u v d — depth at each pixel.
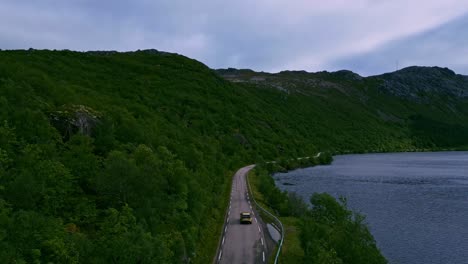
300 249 41.69
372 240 37.88
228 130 157.38
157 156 51.91
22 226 23.30
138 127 62.59
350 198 89.81
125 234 26.30
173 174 47.22
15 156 35.12
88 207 35.22
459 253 51.81
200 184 57.59
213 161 86.38
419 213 74.31
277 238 44.97
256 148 158.12
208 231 46.88
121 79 165.88
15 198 28.19
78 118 53.22
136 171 38.75
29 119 43.97
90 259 24.55
